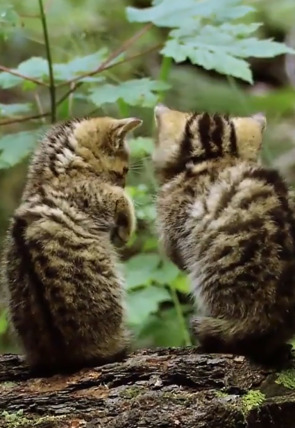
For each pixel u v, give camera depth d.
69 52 14.82
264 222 7.39
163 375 7.18
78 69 10.55
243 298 7.39
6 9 9.75
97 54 10.73
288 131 15.77
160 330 10.59
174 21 10.09
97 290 7.40
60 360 7.40
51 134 8.16
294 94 15.96
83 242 7.43
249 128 8.63
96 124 8.16
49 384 7.25
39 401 7.01
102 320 7.44
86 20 14.70
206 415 6.71
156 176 8.91
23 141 10.08
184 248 8.13
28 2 13.57
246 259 7.35
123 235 7.91
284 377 7.19
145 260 10.37
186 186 8.26
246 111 13.98
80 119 8.42
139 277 10.20
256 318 7.37
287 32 17.27
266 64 18.39
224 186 7.80
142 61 15.70
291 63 18.30
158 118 8.93
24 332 7.42
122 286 7.74
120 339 7.65
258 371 7.23
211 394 6.96
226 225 7.51
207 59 9.80
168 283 10.51
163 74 11.53
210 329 7.58
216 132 8.55
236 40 10.07
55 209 7.44
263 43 10.08
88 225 7.55
